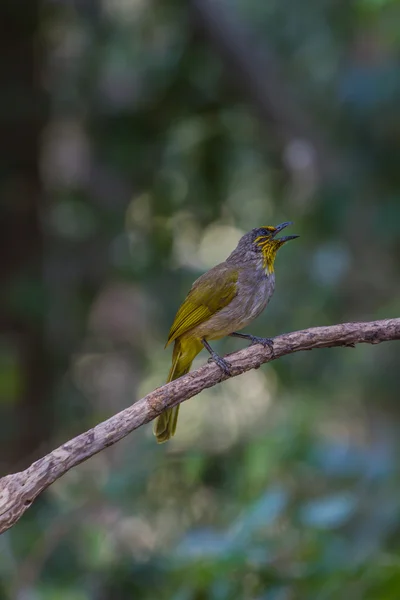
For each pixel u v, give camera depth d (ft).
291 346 18.60
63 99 52.08
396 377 48.34
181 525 31.78
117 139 51.06
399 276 48.44
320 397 48.34
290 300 46.88
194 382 17.97
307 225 50.19
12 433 46.09
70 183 53.36
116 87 53.42
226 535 22.59
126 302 64.85
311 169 54.24
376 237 46.83
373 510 26.43
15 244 47.34
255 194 54.85
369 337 18.57
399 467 27.91
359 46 50.98
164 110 51.49
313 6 53.47
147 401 17.35
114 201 52.26
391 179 46.19
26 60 47.85
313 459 26.71
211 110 51.90
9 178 47.57
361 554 22.41
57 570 30.81
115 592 26.66
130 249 50.67
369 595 20.71
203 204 51.78
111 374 58.65
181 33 52.42
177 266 50.67
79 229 50.98
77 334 49.21
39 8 47.91
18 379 46.55
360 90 44.50
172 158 51.78
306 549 21.84
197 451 32.63
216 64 52.34
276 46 53.98
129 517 31.01
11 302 46.09
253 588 21.52
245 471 28.78
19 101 47.57
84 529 30.27
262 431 37.99
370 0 38.11
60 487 36.29
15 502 16.01
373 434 49.62
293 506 26.43
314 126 51.72
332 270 46.39
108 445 16.83
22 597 27.78
